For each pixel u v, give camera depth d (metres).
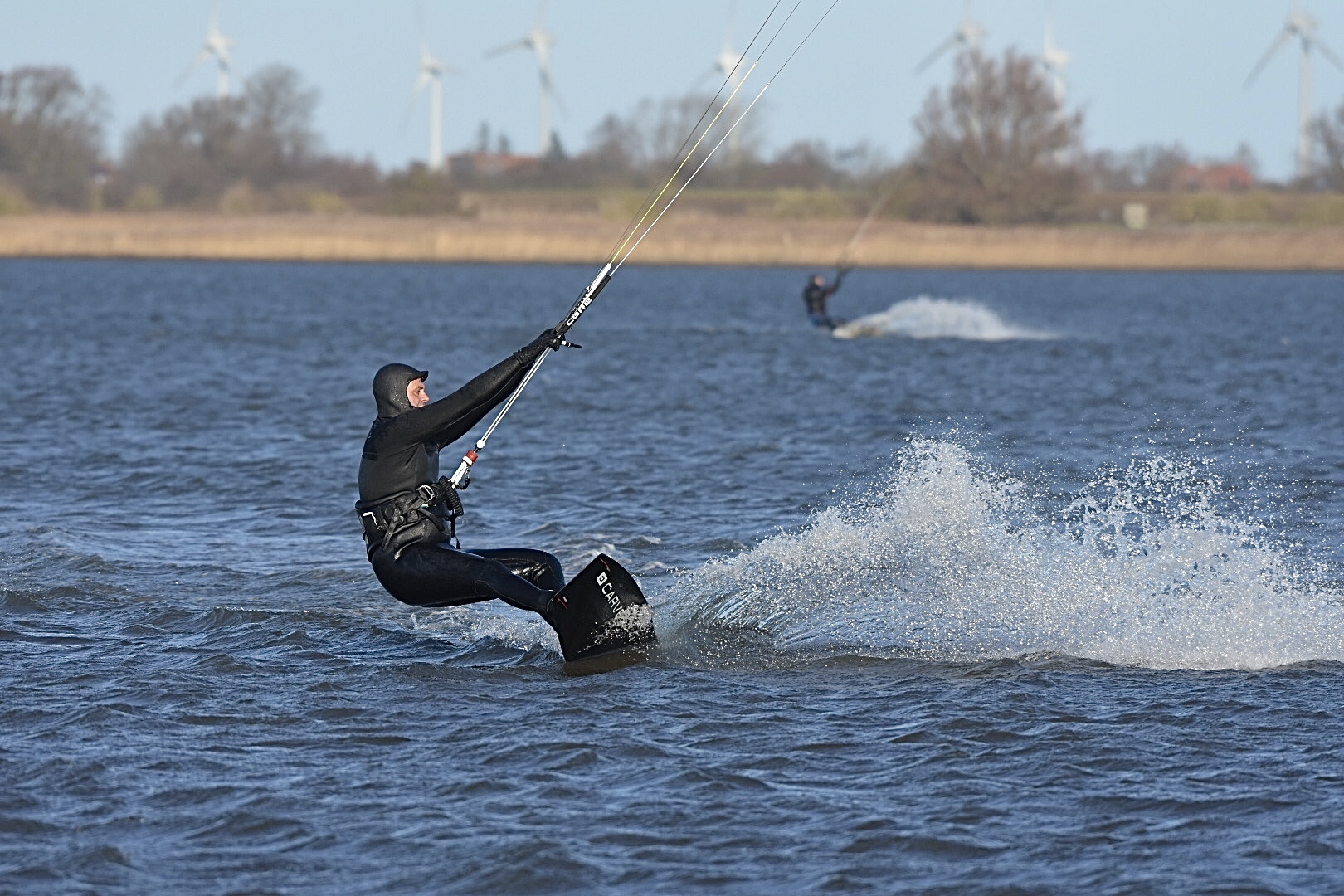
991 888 22.61
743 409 86.19
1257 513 53.34
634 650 35.09
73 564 44.28
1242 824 24.80
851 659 34.59
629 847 24.08
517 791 26.34
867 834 24.52
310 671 33.72
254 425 77.88
